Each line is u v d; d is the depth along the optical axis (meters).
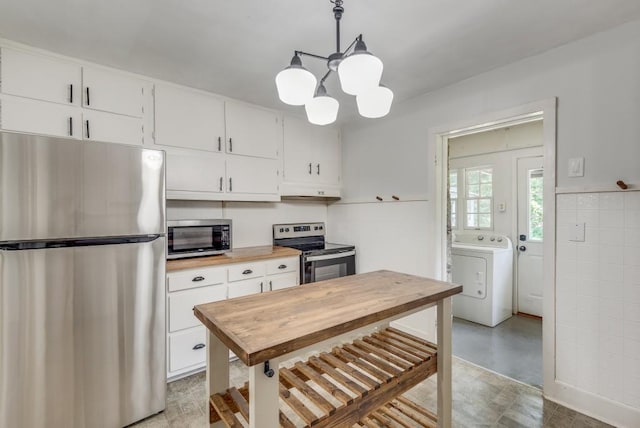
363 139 3.33
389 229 3.06
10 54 1.82
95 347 1.66
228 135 2.74
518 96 2.11
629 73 1.68
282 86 1.20
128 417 1.77
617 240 1.74
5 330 1.44
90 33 1.76
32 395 1.50
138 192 1.78
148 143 2.32
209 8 1.54
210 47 1.91
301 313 1.23
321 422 1.12
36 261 1.50
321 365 1.46
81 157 1.60
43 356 1.53
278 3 1.50
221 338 1.07
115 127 2.17
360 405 1.24
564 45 1.90
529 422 1.79
